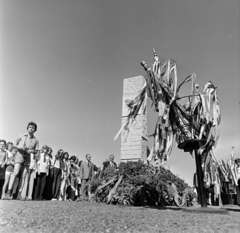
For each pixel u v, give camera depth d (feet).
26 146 21.34
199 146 14.30
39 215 9.00
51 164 25.84
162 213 11.69
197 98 15.76
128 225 7.22
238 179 21.93
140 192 18.86
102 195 20.68
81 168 28.55
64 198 27.66
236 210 16.79
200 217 10.16
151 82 16.92
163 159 16.70
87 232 6.01
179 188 20.71
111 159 31.19
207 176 19.40
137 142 34.55
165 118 16.10
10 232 5.96
